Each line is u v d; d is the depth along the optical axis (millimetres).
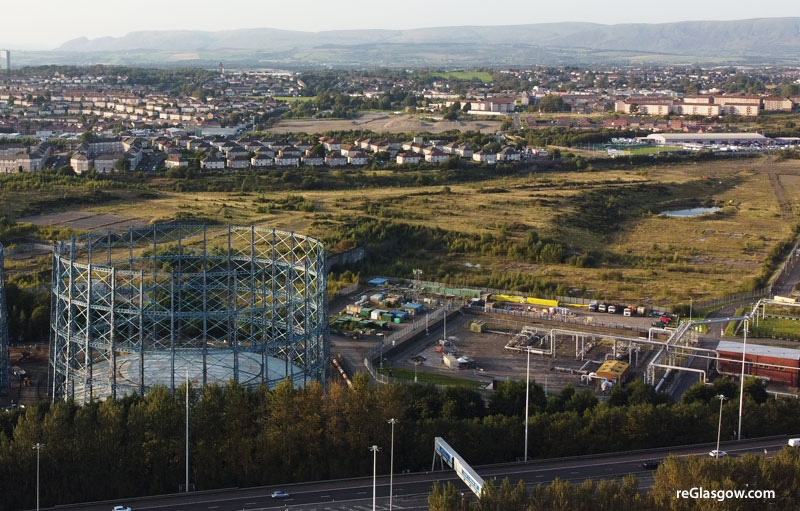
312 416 146250
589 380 194125
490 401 168750
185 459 140750
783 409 162250
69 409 146500
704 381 185000
